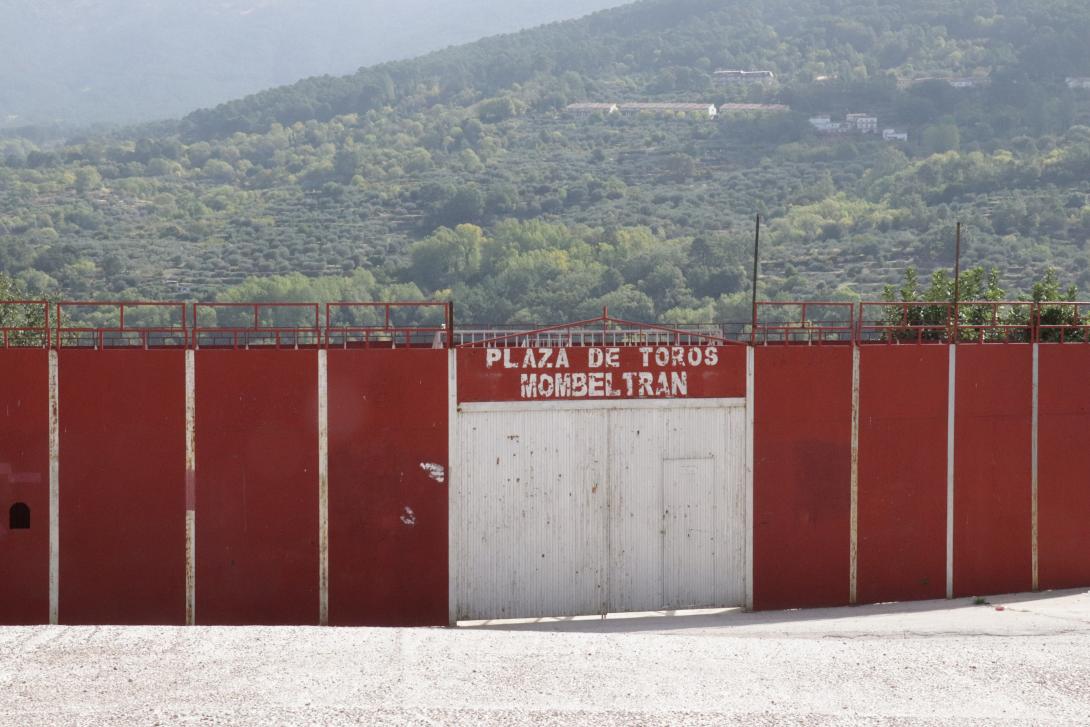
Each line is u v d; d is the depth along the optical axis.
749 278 153.12
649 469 27.09
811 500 27.86
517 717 16.34
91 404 24.84
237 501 25.34
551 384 26.61
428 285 173.50
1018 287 143.38
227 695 16.78
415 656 18.80
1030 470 28.97
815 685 18.12
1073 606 27.17
